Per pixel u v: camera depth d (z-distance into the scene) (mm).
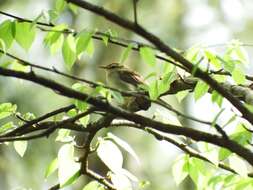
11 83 18953
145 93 8227
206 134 6773
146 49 7168
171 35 21953
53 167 8602
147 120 6809
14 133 7758
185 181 20859
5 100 18875
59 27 7586
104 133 20109
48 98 19094
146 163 21141
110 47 20719
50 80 6590
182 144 8680
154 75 7391
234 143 6754
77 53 7281
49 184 19328
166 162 21266
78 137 15078
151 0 21844
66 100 19156
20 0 20266
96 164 20812
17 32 7457
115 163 8234
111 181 8898
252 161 6723
